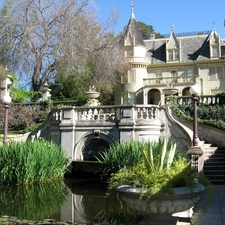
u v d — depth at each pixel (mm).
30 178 13195
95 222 8195
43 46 27000
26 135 18531
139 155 12922
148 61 44219
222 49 42906
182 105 20031
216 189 11812
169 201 6234
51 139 17344
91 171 15633
